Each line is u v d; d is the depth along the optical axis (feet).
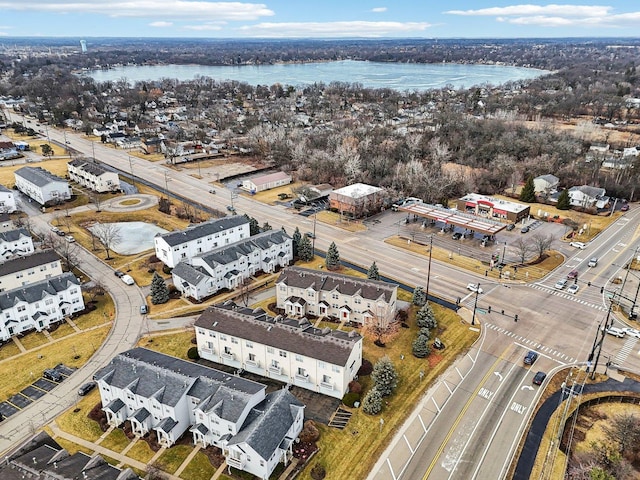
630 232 426.10
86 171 531.09
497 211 441.68
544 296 317.63
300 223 445.78
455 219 414.62
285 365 232.94
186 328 280.10
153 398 198.39
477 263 364.99
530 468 185.57
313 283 291.38
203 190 540.93
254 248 343.05
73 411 216.13
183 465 186.91
